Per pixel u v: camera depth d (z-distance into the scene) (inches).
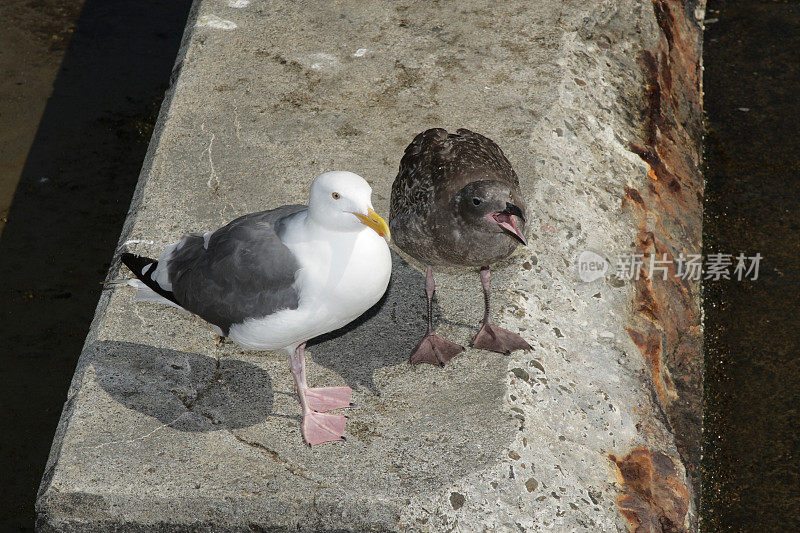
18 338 379.9
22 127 488.7
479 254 250.2
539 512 235.6
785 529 310.2
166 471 235.0
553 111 359.6
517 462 240.8
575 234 320.5
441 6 414.6
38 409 353.4
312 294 224.5
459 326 282.0
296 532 229.1
